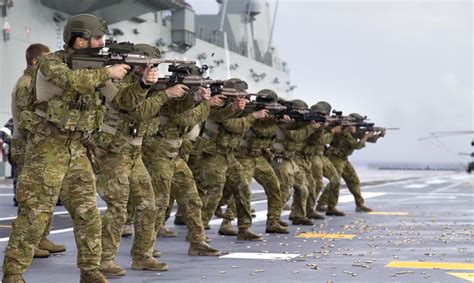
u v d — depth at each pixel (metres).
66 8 62.88
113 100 11.38
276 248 17.42
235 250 16.97
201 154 18.12
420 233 21.23
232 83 17.36
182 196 15.67
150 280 12.55
